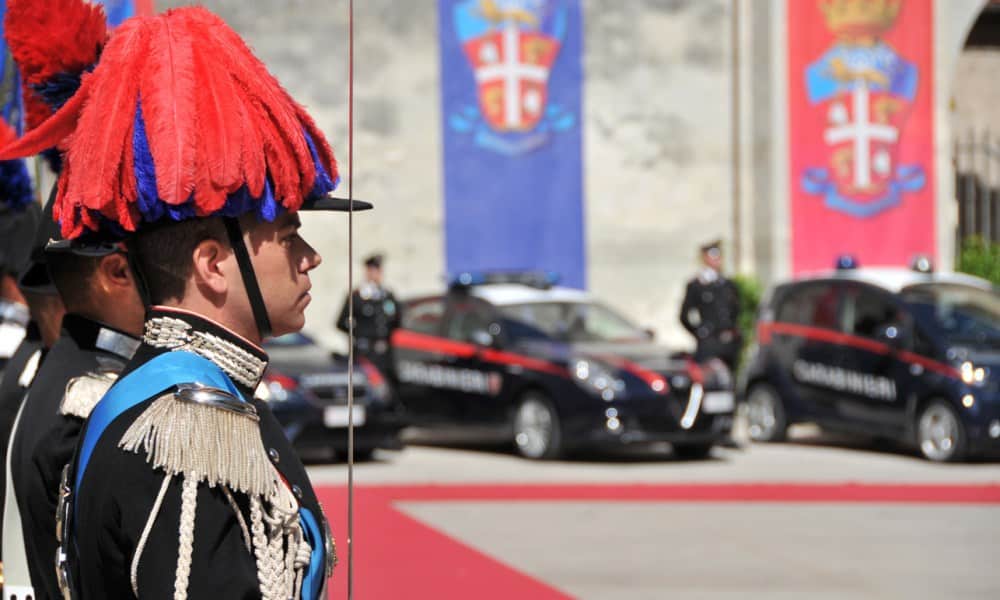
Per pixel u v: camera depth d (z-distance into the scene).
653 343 18.75
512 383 18.06
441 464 17.47
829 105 25.06
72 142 2.51
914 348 17.83
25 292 3.89
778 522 13.33
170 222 2.48
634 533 12.68
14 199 4.41
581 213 24.94
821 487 15.58
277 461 2.58
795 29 25.02
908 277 18.95
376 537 12.35
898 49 25.12
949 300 18.31
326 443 16.44
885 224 25.14
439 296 19.72
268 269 2.54
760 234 25.23
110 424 2.41
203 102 2.42
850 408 18.66
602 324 19.06
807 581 10.61
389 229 24.17
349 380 2.57
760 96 25.23
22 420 3.29
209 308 2.53
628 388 17.23
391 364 19.52
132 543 2.30
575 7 24.88
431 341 19.36
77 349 3.32
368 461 17.66
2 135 3.96
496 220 24.55
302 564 2.44
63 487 2.53
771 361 19.80
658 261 25.28
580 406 17.28
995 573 10.91
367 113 24.06
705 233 25.42
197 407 2.35
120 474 2.32
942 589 10.34
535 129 24.67
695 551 11.84
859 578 10.72
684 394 17.38
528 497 14.86
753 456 18.44
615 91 25.09
